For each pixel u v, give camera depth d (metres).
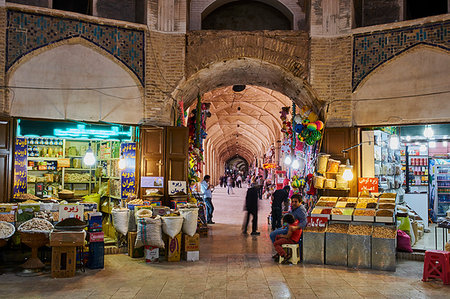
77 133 7.27
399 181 9.20
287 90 9.43
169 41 8.05
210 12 9.23
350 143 7.68
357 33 7.71
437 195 10.31
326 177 7.81
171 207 7.64
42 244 5.75
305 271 5.88
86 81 7.34
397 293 4.83
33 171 8.43
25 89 6.90
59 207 6.12
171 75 8.01
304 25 8.76
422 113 7.13
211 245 7.85
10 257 6.23
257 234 9.05
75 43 7.28
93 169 8.95
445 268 5.24
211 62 8.16
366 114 7.59
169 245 6.41
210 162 28.27
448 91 6.92
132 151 7.64
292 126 10.32
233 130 26.78
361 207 6.46
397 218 7.27
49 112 7.05
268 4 9.28
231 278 5.47
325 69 7.95
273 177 19.67
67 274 5.45
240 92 15.68
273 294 4.77
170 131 7.87
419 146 10.45
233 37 8.18
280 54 8.16
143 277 5.49
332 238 6.27
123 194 7.54
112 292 4.80
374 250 6.02
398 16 8.40
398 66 7.38
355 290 4.95
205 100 16.47
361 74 7.66
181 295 4.71
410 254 6.71
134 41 7.73
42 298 4.55
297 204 6.64
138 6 8.31
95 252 5.92
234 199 20.20
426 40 7.14
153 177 7.68
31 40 6.96
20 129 6.89
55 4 8.34
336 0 7.93
